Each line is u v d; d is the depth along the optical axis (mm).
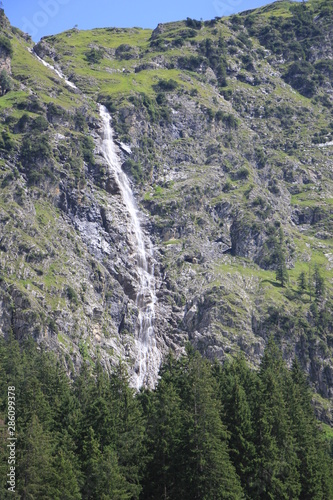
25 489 188750
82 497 195000
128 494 196125
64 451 199625
